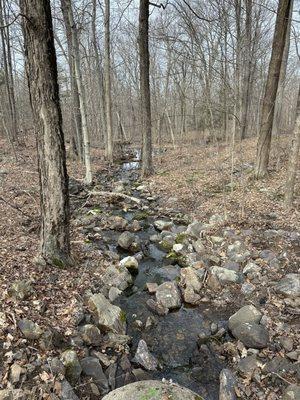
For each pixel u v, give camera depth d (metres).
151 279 6.86
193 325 5.45
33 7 4.92
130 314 5.71
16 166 15.20
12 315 4.50
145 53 14.24
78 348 4.51
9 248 6.52
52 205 5.89
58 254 6.16
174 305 5.86
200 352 4.84
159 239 8.73
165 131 37.41
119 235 9.00
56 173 5.75
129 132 40.09
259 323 5.14
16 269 5.67
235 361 4.59
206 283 6.46
